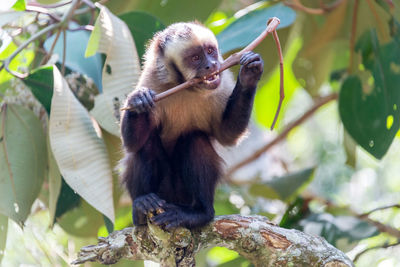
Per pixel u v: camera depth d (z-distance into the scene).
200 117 10.77
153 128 10.52
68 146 10.39
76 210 12.18
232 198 15.01
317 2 15.22
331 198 15.86
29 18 13.12
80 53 12.22
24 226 11.65
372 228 12.44
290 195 13.77
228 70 11.28
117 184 12.09
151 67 10.77
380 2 13.31
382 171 17.33
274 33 8.97
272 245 8.93
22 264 12.43
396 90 12.93
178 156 10.82
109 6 14.05
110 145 11.73
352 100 13.02
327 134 18.27
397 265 13.95
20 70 12.91
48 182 12.53
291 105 19.27
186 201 10.73
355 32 13.65
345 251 12.18
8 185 11.38
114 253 9.04
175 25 11.06
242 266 13.25
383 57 13.20
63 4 12.14
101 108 10.78
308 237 8.99
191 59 10.38
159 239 8.91
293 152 17.91
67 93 10.53
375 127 12.86
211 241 9.20
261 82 14.51
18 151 11.49
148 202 9.25
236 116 10.14
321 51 15.48
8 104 11.58
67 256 12.37
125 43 10.79
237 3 16.41
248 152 15.80
